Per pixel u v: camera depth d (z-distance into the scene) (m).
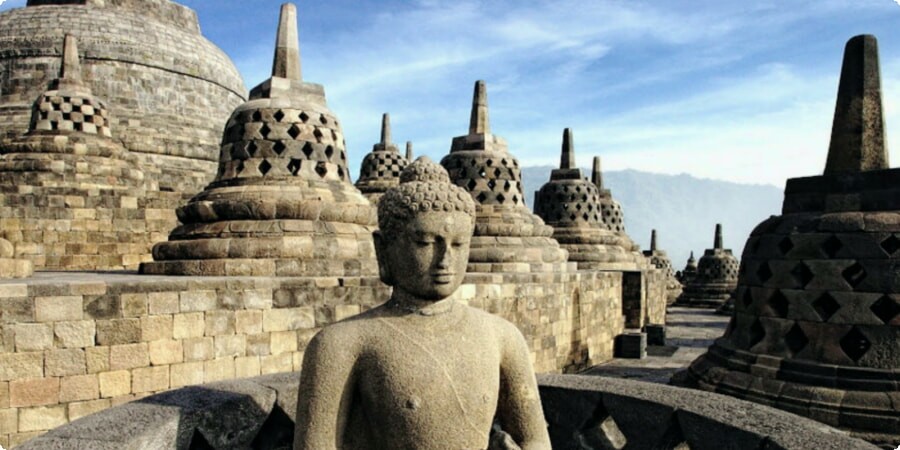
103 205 16.19
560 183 22.52
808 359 6.46
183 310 8.03
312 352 3.26
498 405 3.61
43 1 26.89
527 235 15.14
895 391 5.86
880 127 6.65
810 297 6.54
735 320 7.56
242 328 8.47
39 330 7.07
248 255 10.01
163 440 3.51
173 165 24.61
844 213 6.50
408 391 3.12
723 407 4.12
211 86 28.70
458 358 3.24
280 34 12.09
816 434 3.56
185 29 29.59
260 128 11.29
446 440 3.12
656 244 34.94
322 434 3.11
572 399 4.78
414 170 6.03
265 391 4.29
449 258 3.33
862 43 6.77
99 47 25.05
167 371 7.88
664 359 17.02
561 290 14.19
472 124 16.56
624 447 4.48
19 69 24.34
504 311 12.28
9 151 16.66
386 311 3.46
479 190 15.58
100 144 17.50
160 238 16.84
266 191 10.73
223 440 3.94
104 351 7.45
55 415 7.12
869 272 6.21
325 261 10.19
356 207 11.12
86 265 15.88
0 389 6.84
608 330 17.34
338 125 12.21
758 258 7.19
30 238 15.38
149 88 26.19
